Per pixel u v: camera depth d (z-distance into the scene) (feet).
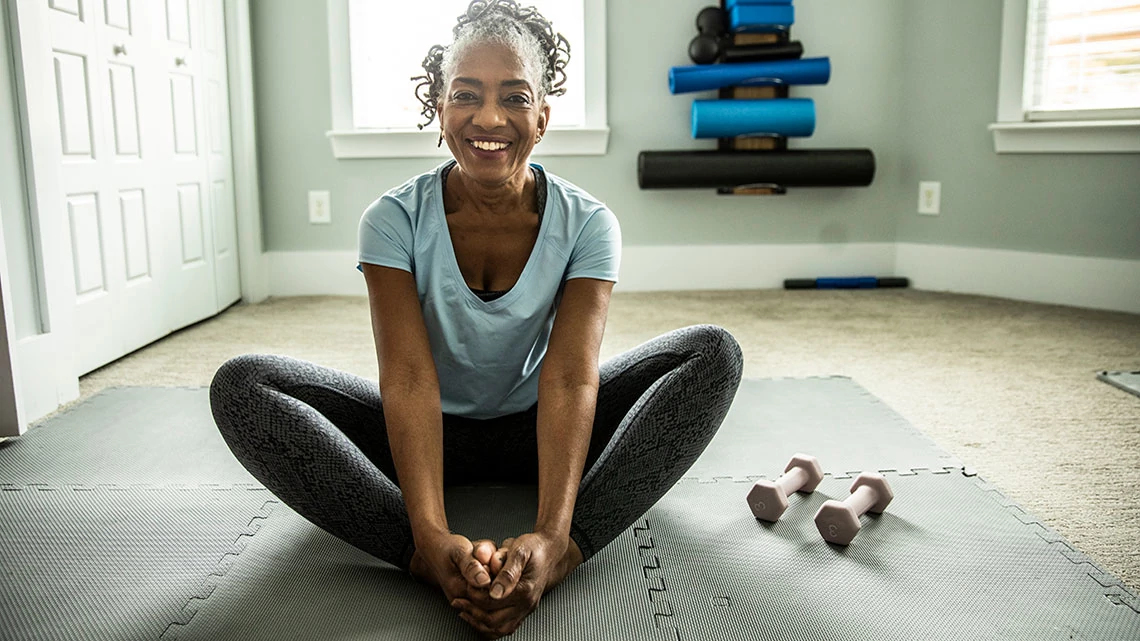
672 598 4.28
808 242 12.92
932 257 12.62
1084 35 11.14
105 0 8.68
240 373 4.24
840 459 6.12
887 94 12.57
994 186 11.97
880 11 12.37
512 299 4.44
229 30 11.66
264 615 4.13
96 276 8.54
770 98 11.72
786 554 4.74
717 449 6.34
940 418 7.07
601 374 4.82
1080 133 11.10
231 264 11.85
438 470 4.07
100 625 4.04
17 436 6.55
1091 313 10.98
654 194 12.66
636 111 12.46
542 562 3.76
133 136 9.25
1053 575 4.51
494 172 4.11
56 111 7.34
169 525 5.10
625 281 12.82
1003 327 10.22
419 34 12.24
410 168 12.49
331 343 9.73
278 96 12.32
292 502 4.27
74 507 5.34
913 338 9.72
